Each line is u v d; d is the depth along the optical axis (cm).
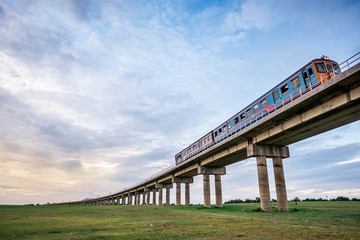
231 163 4212
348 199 8362
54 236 1196
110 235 1196
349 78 1639
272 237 1045
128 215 2547
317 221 1570
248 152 2941
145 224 1664
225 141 3197
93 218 2217
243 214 2447
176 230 1341
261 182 2809
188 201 5791
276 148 2973
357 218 1653
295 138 2702
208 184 4338
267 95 2775
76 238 1123
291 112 2188
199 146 4419
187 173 5325
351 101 1758
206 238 1070
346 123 2242
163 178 6631
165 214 2647
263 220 1770
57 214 2761
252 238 1034
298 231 1180
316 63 2228
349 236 1001
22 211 3309
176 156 5562
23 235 1239
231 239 1030
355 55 1603
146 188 7962
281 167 2903
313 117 2066
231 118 3462
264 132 2727
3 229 1484
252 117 2858
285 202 2712
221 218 2034
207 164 4259
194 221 1825
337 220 1578
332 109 1895
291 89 2447
